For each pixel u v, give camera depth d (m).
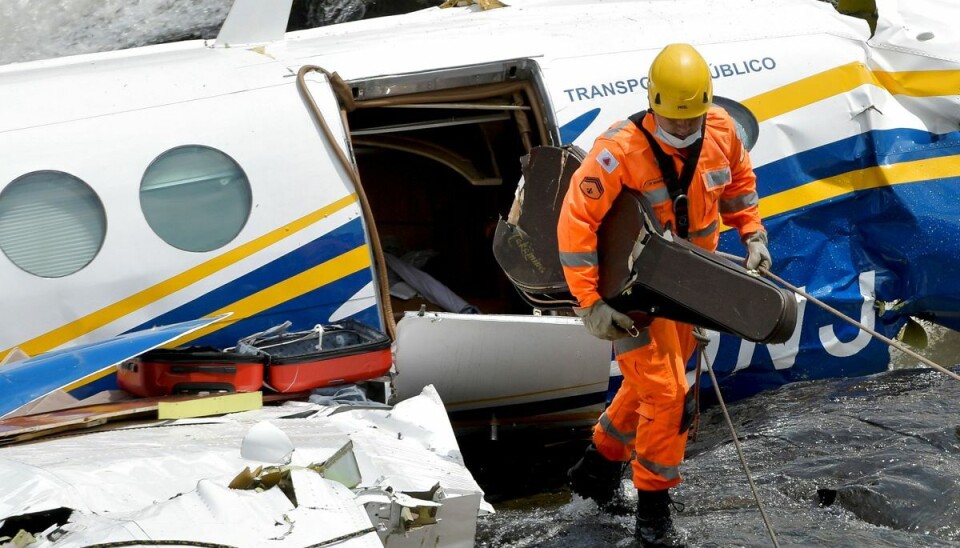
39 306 12.00
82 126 12.41
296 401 11.88
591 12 15.88
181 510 7.18
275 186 12.80
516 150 16.52
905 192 15.07
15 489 7.75
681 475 12.58
